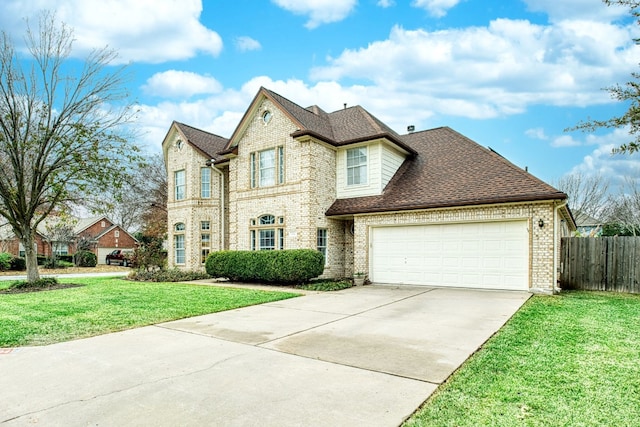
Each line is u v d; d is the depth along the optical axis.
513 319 7.63
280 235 16.28
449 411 3.60
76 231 40.75
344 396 3.97
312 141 15.52
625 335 6.32
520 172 12.77
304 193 15.42
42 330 7.14
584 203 37.53
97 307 9.59
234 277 15.91
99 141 15.62
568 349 5.53
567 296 10.82
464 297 10.82
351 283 14.53
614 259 12.28
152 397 4.00
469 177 13.78
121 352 5.68
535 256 11.58
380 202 14.72
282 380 4.44
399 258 14.38
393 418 3.47
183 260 20.61
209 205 20.27
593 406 3.69
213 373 4.71
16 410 3.74
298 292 12.35
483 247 12.59
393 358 5.23
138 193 34.38
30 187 15.85
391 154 16.14
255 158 17.38
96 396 4.05
